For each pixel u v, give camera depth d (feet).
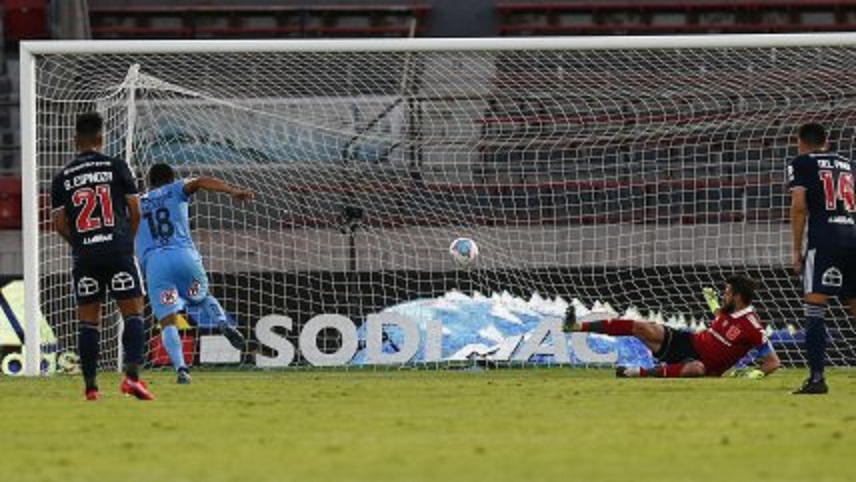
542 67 250.57
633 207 240.12
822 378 151.43
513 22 338.95
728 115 243.60
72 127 226.79
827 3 337.52
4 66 321.11
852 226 150.71
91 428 113.80
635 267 236.84
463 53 249.55
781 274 233.35
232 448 96.94
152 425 116.26
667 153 243.40
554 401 141.28
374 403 140.67
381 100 245.65
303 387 169.58
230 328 187.32
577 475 80.33
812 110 242.78
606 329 182.60
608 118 244.01
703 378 187.01
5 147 297.33
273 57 243.60
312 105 245.45
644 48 215.92
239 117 242.17
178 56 238.07
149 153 237.25
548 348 219.20
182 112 239.30
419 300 223.71
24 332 216.54
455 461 87.81
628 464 86.07
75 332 220.64
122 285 143.64
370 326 218.59
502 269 229.25
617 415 122.72
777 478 78.79
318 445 98.43
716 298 231.50
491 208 239.91
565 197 240.32
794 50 242.99
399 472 82.02
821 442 98.89
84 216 142.72
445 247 235.81
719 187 240.73
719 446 96.53
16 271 270.67
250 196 181.68
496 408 132.26
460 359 218.38
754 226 238.48
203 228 237.66
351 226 236.02
